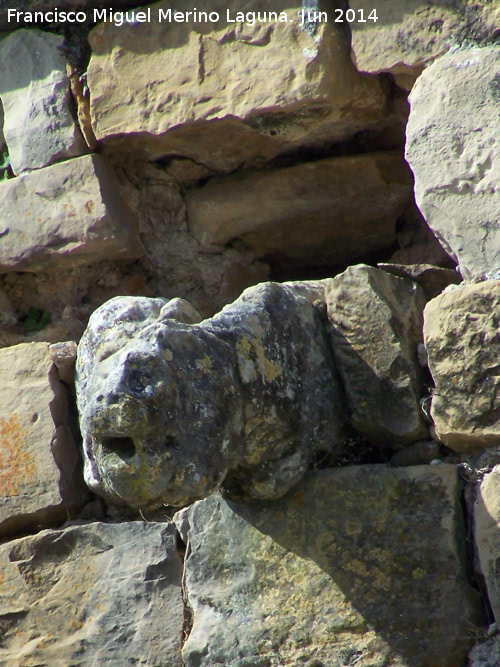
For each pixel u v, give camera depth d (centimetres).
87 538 1123
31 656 1091
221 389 869
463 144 984
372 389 997
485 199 966
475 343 914
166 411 825
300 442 974
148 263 1288
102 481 852
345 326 1009
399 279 1038
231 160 1244
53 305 1288
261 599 987
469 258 970
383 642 933
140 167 1273
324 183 1215
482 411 911
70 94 1263
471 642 909
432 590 930
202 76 1170
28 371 1199
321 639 953
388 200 1214
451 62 1014
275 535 994
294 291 1031
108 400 810
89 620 1089
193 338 869
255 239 1281
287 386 963
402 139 1204
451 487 947
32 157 1265
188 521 1077
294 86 1114
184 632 1043
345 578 961
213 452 852
